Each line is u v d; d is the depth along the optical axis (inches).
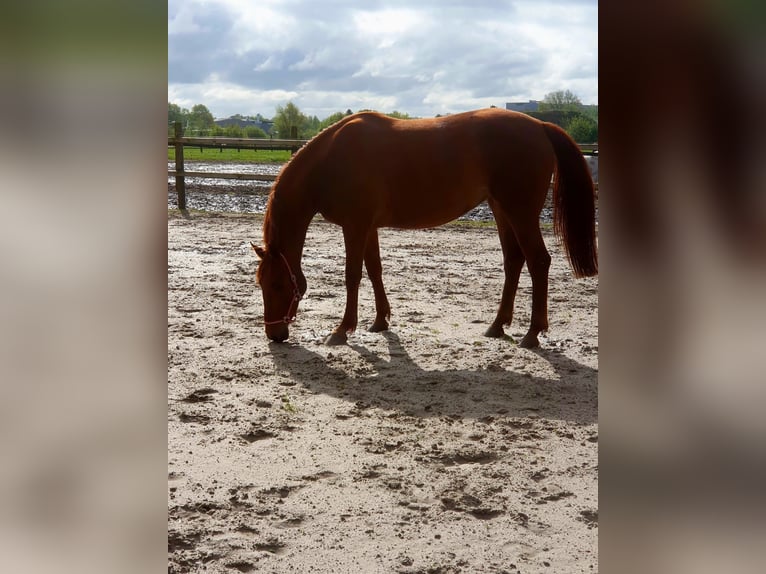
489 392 164.7
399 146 202.5
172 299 254.1
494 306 250.1
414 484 116.6
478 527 102.5
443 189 202.4
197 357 190.4
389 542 98.1
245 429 140.9
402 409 153.6
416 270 309.4
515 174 195.6
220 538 98.7
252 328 220.8
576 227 194.4
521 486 115.8
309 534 100.2
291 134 564.4
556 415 150.1
